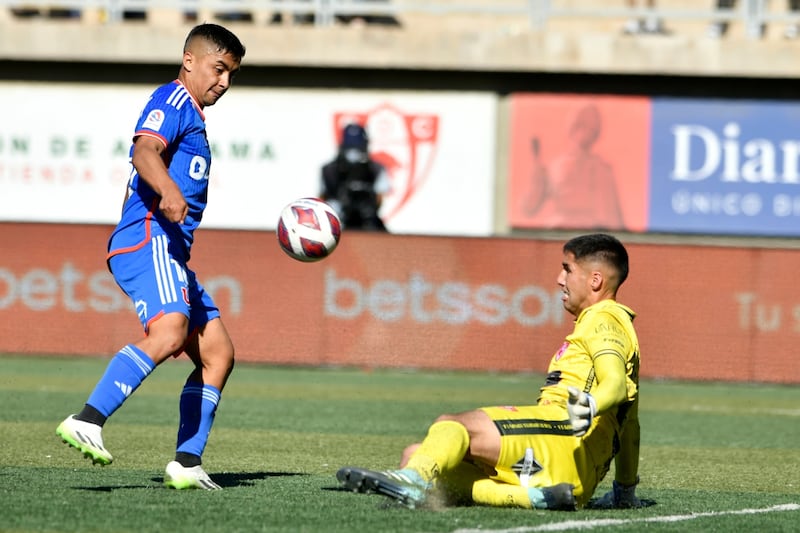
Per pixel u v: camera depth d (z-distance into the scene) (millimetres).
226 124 73562
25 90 74500
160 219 18875
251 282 53281
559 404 17500
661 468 25984
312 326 53156
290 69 73688
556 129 71812
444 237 52719
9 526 15445
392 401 40500
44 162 74375
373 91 73625
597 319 17422
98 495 18359
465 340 52625
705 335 51875
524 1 79438
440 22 78875
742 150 70750
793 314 51719
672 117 71125
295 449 27328
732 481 23906
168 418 33500
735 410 41594
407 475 15734
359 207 71375
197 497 18438
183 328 18562
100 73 74562
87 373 47469
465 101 73312
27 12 79438
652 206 71062
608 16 74625
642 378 52094
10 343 53844
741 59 72312
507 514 16938
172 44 74000
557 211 71688
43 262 53594
